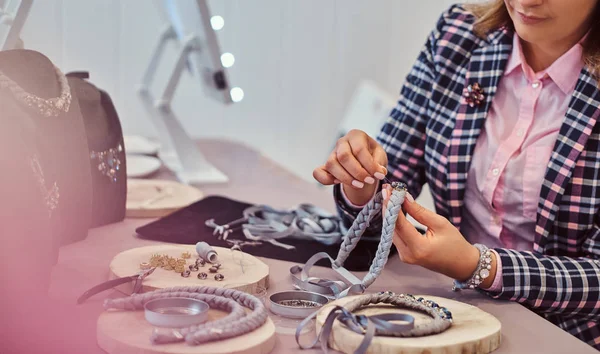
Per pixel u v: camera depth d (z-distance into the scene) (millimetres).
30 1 1190
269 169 1958
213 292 877
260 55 2596
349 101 2803
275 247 1198
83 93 1243
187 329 771
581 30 1188
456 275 1016
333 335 797
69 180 1118
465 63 1329
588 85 1158
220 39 2529
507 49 1281
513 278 1018
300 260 1143
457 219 1320
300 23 2662
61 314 873
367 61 2793
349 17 2736
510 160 1250
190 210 1390
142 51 2271
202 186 1694
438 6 2699
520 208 1253
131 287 943
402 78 2854
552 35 1084
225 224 1300
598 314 1064
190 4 1619
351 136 1121
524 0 1044
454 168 1298
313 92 2730
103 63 2051
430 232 1013
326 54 2717
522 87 1261
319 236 1231
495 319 872
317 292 974
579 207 1163
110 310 841
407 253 1005
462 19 1376
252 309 854
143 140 2076
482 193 1281
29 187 839
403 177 1396
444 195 1343
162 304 836
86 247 1160
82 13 1957
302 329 849
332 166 1095
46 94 1045
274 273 1076
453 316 877
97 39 2008
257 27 2570
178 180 1738
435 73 1361
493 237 1305
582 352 841
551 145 1216
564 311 1055
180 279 952
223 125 2568
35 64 1035
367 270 1130
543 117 1237
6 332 815
